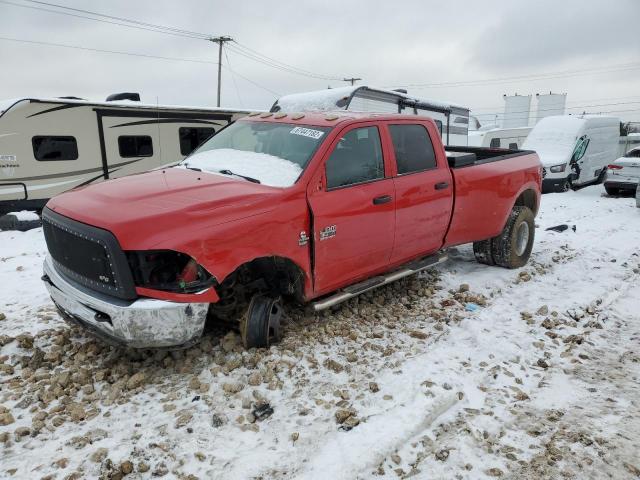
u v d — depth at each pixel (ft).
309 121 15.46
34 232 31.83
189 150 44.96
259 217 12.23
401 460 9.84
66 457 9.58
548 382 12.87
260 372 12.53
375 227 15.20
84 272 11.47
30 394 11.56
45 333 14.64
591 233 30.83
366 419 10.89
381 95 40.93
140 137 41.24
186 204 11.54
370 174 15.31
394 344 14.61
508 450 10.25
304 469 9.41
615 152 67.72
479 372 13.12
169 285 11.14
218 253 11.43
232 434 10.36
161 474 9.24
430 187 17.06
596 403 11.96
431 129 17.80
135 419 10.75
